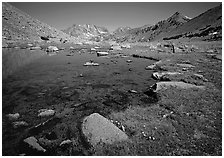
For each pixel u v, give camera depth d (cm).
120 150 976
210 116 1336
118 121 1308
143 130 1166
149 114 1399
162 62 3731
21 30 13212
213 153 969
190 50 6344
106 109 1598
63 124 1301
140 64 3925
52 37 14612
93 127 1128
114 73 3044
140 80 2577
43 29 15788
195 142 1055
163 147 1007
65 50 7775
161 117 1343
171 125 1223
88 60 4625
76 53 6512
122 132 1112
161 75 2592
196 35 16325
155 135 1113
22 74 2991
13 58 4694
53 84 2422
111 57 5200
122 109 1591
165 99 1667
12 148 1078
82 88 2241
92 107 1653
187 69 2975
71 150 1012
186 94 1744
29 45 9044
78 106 1686
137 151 977
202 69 2931
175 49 6206
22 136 1202
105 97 1917
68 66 3738
